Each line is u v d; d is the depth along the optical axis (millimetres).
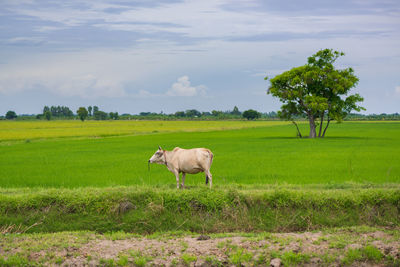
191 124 126688
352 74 53531
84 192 11680
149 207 11023
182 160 12875
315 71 51469
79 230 10484
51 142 47281
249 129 90312
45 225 10633
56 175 19047
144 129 86562
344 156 28109
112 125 114625
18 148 37844
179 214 10938
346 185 14281
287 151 32688
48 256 8453
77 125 113625
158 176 18688
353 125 114188
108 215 10922
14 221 10672
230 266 8125
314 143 42656
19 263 8164
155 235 10008
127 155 30141
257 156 28469
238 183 15719
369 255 8203
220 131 79125
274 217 10867
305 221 10742
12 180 17500
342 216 10867
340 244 8727
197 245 9016
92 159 27109
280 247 8680
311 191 11680
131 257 8461
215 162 24516
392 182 15984
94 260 8328
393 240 8938
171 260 8320
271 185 14227
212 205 11000
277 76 55062
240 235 9773
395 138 52219
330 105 53781
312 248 8656
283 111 57375
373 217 10844
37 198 11227
